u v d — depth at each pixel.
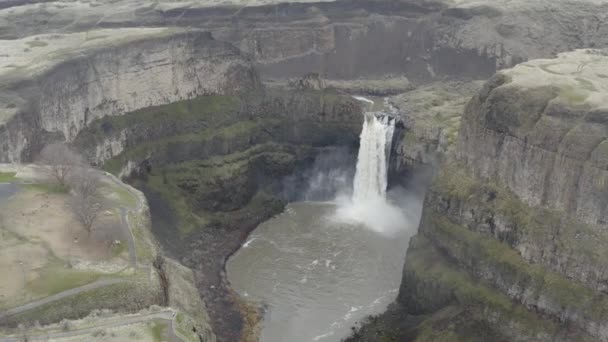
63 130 117.19
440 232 99.00
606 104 85.12
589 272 77.62
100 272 71.31
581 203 80.56
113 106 131.62
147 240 81.44
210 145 138.25
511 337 82.81
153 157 133.25
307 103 148.38
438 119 134.25
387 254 119.81
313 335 96.38
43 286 67.25
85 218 80.12
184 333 62.47
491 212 92.12
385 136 137.50
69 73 120.31
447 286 93.00
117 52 131.25
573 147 82.25
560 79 97.12
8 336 59.31
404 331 93.69
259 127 146.00
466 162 102.12
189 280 91.69
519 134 90.50
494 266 88.44
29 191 88.94
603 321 74.31
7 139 97.75
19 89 108.38
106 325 62.38
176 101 144.00
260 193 140.50
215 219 129.38
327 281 111.25
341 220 134.38
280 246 123.75
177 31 146.62
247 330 97.19
